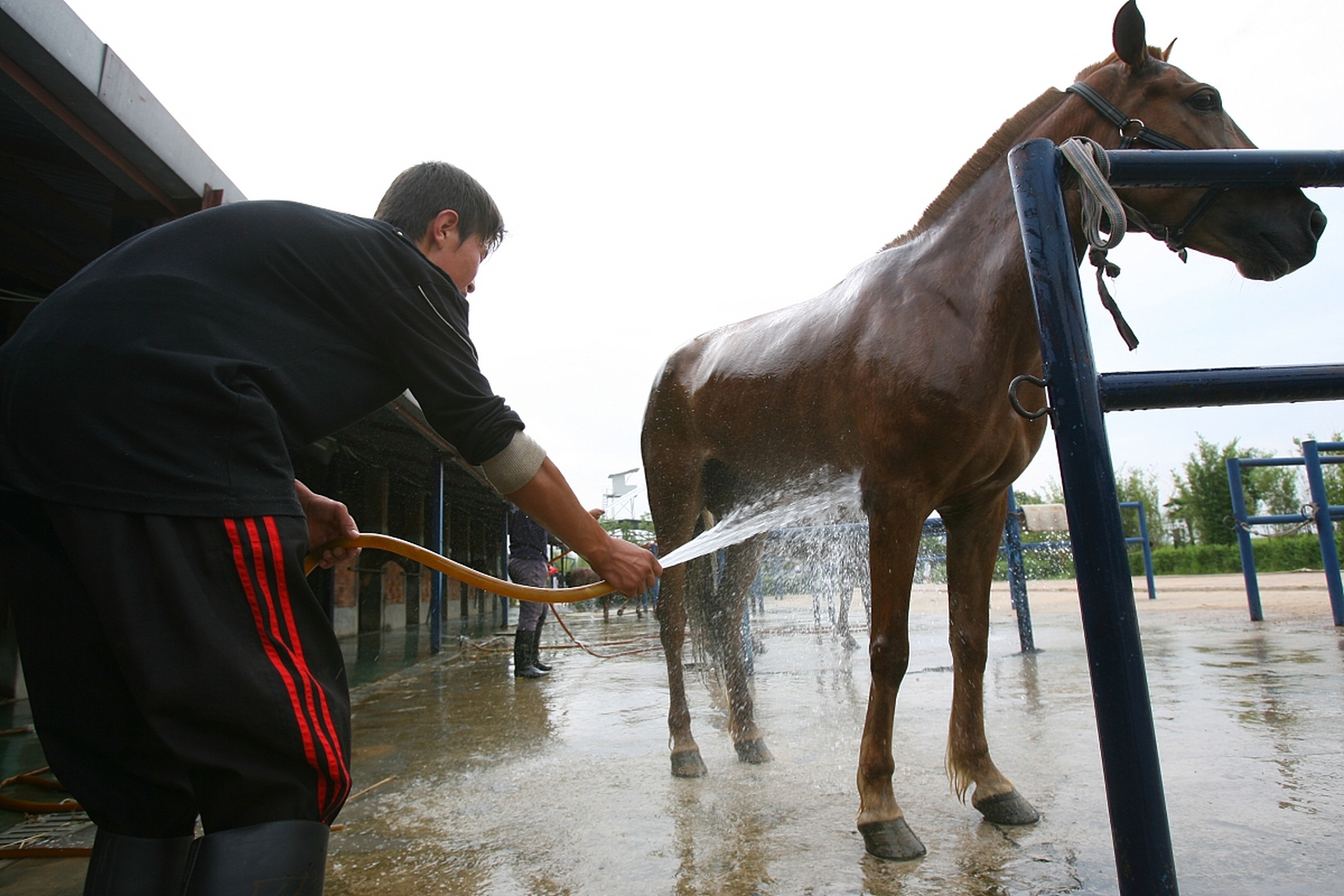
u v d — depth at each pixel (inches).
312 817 36.0
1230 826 73.7
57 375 35.3
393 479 509.0
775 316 109.5
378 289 42.4
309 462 344.5
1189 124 77.2
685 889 67.3
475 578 51.1
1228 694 136.6
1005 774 96.1
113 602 33.2
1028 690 152.2
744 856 74.4
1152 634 245.1
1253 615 277.7
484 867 75.5
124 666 33.3
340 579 438.6
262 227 41.5
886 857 71.2
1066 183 47.0
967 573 86.3
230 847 33.0
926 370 75.9
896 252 89.0
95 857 36.8
